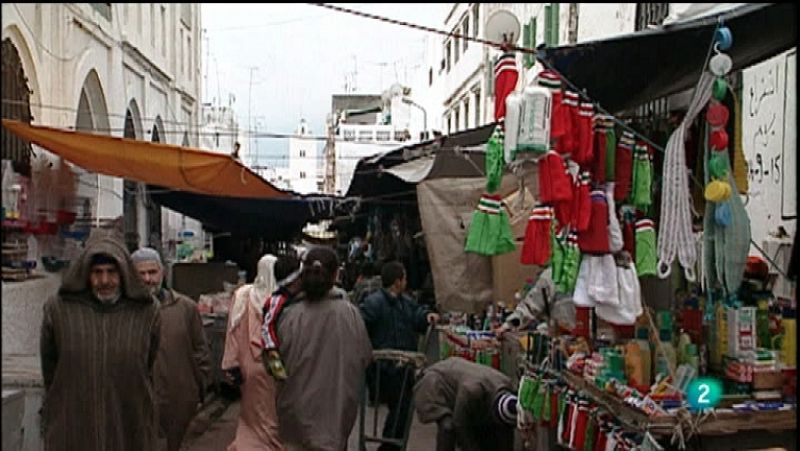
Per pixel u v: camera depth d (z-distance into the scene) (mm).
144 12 11648
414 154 9539
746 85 6000
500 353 7480
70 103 8055
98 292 4227
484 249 4988
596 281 4359
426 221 8836
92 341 4145
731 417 4035
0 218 3123
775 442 4148
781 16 3736
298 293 4855
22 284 5238
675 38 3873
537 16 7656
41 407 4625
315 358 4652
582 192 4156
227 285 11414
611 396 4539
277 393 4789
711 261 4266
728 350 4387
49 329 4172
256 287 5703
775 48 4250
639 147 4473
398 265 6844
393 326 6730
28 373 4895
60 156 5965
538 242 4312
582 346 5465
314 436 4586
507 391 5238
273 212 12578
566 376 5332
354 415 4758
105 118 9828
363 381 5691
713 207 4242
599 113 4457
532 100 3910
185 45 15453
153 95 12789
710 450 4129
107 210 9492
